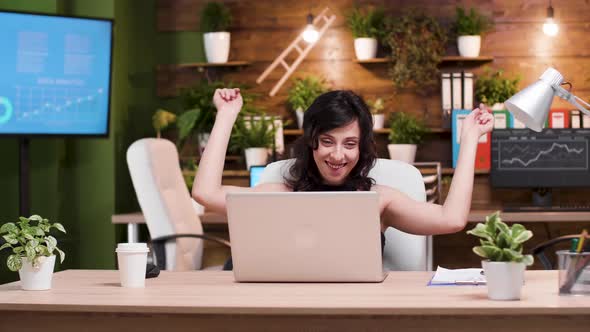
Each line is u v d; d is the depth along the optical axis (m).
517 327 1.82
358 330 1.85
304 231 2.17
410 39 5.36
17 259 2.16
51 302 1.95
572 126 5.28
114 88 5.16
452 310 1.79
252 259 2.21
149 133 5.62
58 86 4.55
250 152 5.36
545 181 5.23
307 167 2.69
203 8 5.69
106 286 2.23
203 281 2.30
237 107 2.62
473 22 5.39
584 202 5.46
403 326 1.84
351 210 2.13
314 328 1.86
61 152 5.09
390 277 2.33
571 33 5.49
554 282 2.21
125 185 5.32
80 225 5.16
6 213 4.79
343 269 2.19
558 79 2.29
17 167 4.83
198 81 5.71
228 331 1.88
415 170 2.95
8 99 4.39
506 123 5.33
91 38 4.65
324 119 2.55
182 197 4.29
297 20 5.66
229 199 2.18
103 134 4.75
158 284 2.25
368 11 5.59
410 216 2.58
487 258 1.93
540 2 5.49
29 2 4.87
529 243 5.31
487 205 5.46
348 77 5.62
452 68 5.57
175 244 4.08
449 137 5.54
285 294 2.01
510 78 5.50
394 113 5.52
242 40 5.70
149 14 5.66
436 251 5.41
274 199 2.16
